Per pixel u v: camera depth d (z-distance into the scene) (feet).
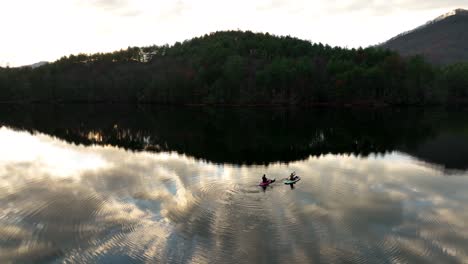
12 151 176.45
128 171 134.51
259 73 468.75
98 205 98.37
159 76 542.57
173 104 503.61
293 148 181.98
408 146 184.55
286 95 469.98
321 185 114.62
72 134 233.35
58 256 71.67
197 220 86.69
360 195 105.29
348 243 75.41
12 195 108.17
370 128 249.96
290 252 71.51
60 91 570.05
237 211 91.66
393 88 435.12
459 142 193.36
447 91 443.73
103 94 569.23
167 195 105.19
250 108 422.41
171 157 160.15
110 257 70.64
